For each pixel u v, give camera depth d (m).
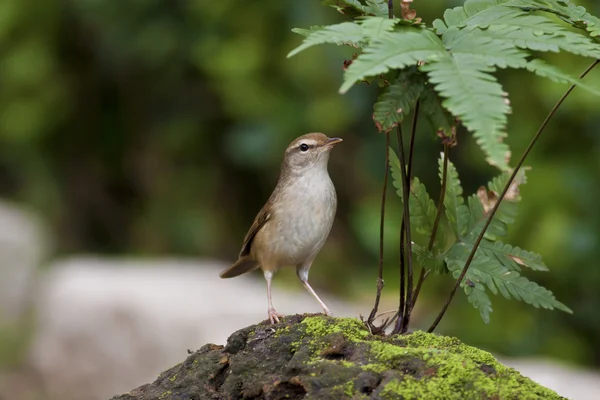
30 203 17.44
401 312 5.14
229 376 4.61
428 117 4.47
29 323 13.10
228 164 16.95
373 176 14.50
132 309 12.51
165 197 17.19
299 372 4.37
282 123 14.92
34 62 16.97
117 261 16.19
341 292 15.27
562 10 4.63
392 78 4.50
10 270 13.53
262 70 15.28
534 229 12.27
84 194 17.83
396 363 4.30
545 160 12.68
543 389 4.20
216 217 17.03
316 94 14.73
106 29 16.39
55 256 16.62
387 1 5.07
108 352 12.39
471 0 4.57
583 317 12.75
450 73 3.80
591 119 12.60
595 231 12.29
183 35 15.95
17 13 16.89
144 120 17.44
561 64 12.03
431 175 13.73
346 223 15.77
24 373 12.60
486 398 4.09
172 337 12.18
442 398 4.10
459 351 4.49
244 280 14.73
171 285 13.43
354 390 4.19
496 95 3.70
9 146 17.66
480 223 5.39
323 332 4.62
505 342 12.53
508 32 4.08
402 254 5.15
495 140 3.58
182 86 16.80
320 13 14.28
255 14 15.23
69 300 12.96
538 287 5.09
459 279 5.01
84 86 17.39
